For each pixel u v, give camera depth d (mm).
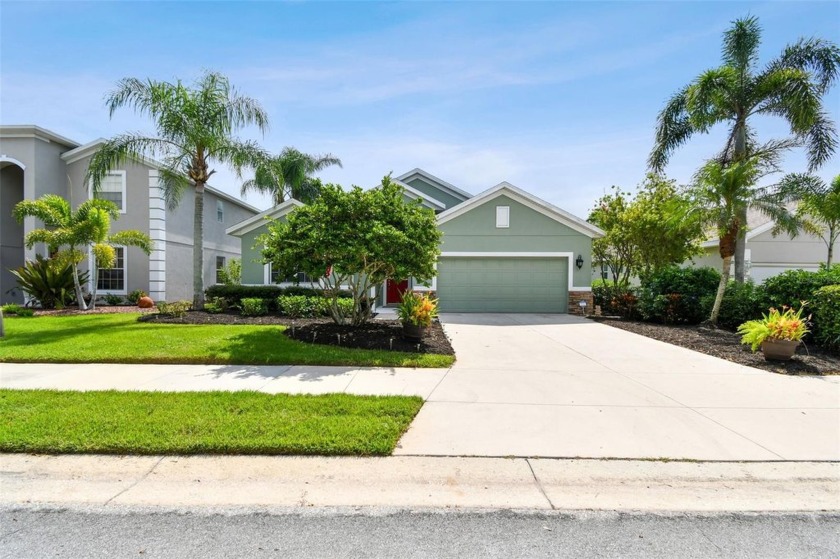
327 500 3312
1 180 18000
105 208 14711
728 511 3234
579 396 5871
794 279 10336
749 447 4277
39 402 5250
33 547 2746
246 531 2926
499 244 16266
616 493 3451
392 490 3457
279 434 4289
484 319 14227
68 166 18062
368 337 9273
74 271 15172
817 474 3777
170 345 8672
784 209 11930
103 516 3088
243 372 7023
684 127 14977
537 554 2717
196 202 13914
